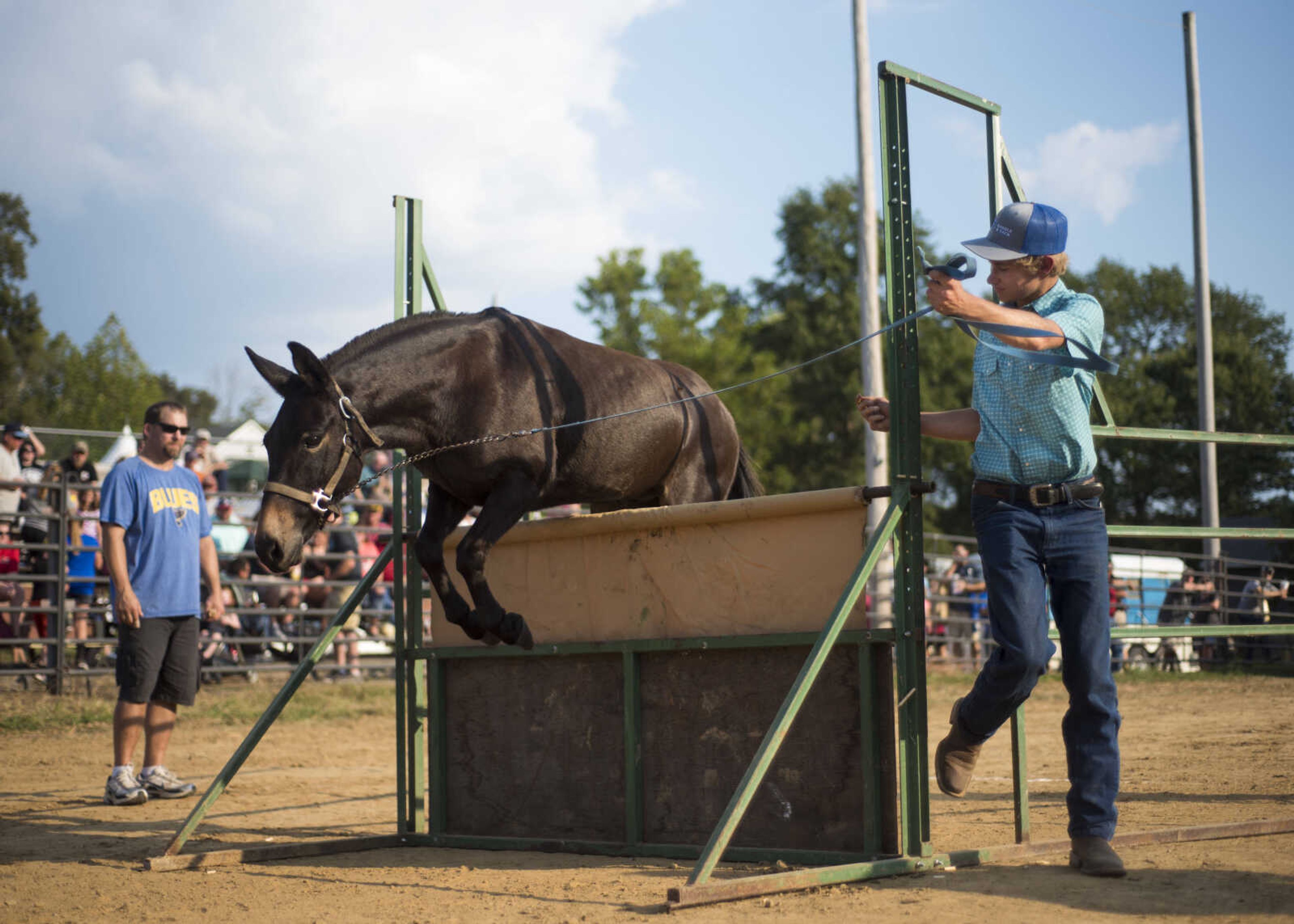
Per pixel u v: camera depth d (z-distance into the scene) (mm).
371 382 4820
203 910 3875
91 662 13336
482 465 5027
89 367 45344
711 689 4746
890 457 4246
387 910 3785
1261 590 17984
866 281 19422
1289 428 41562
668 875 4262
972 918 3248
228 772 4922
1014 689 3850
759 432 45125
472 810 5406
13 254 46344
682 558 4844
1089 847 3814
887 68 4211
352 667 13578
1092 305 3936
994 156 4617
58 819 6395
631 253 45844
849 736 4359
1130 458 42469
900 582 4211
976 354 4066
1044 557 3879
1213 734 9320
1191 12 21500
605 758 5035
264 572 14430
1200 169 21328
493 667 5402
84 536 13148
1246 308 51250
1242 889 3502
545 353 5359
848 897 3609
